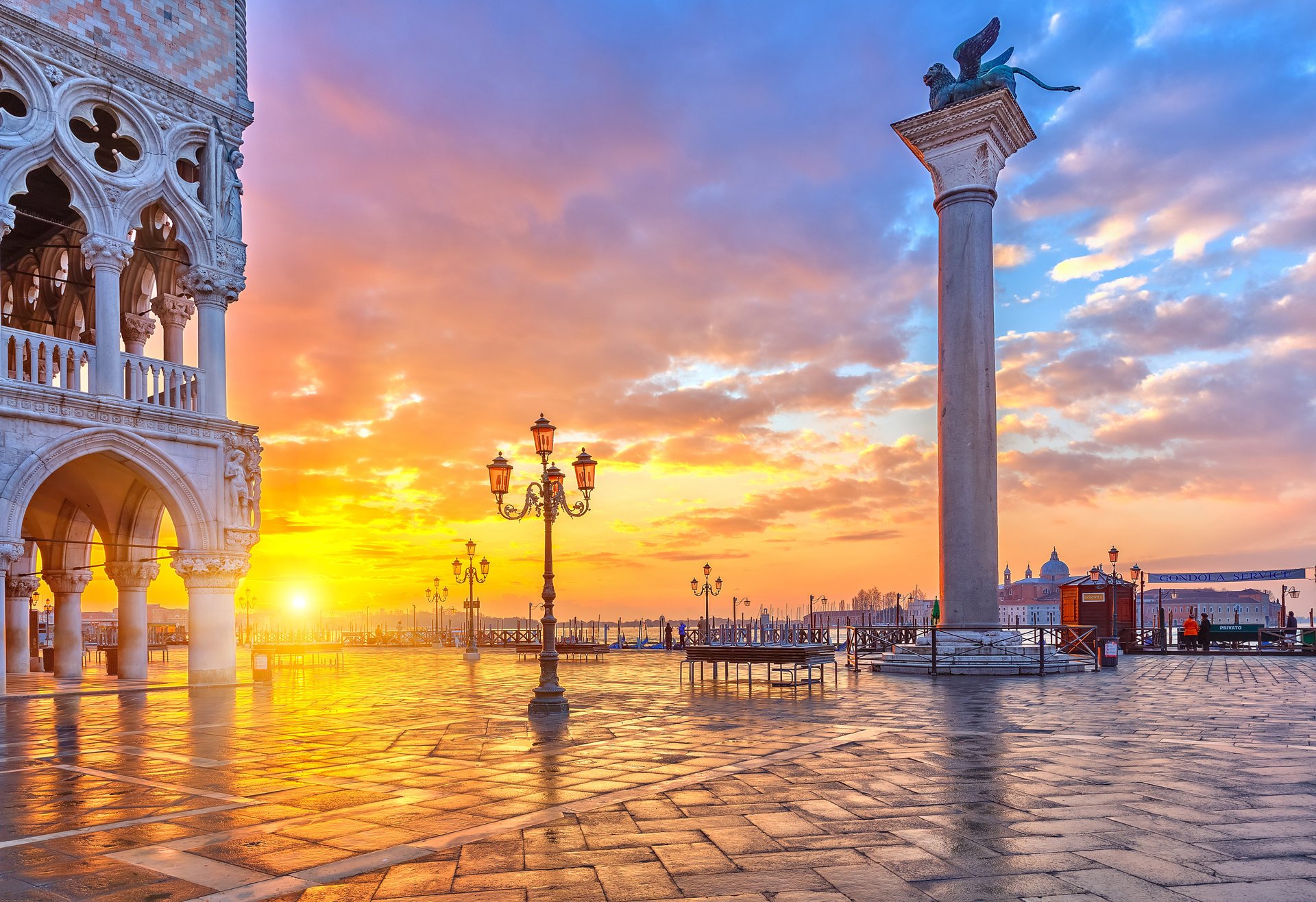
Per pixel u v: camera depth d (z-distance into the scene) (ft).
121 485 73.26
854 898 16.28
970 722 40.75
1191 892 16.42
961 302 73.31
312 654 101.91
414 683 71.10
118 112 65.46
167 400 66.59
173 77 68.90
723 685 64.54
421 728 40.81
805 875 17.63
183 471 65.51
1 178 58.70
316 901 16.51
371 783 27.35
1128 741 34.50
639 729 39.83
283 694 61.72
